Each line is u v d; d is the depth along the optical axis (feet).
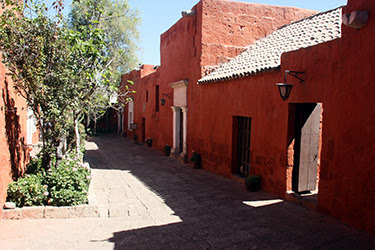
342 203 16.30
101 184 28.89
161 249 14.06
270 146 23.11
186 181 29.96
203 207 20.74
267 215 18.20
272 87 22.82
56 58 20.92
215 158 33.14
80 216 18.62
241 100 27.45
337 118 16.57
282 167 21.65
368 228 14.73
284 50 27.09
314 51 18.48
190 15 37.88
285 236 14.93
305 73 19.19
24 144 24.23
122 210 20.29
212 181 29.17
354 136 15.47
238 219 17.87
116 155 52.08
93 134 91.45
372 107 14.49
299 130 21.18
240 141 29.22
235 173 29.84
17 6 20.06
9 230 16.05
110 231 16.33
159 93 56.34
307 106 21.24
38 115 22.50
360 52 15.15
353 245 13.53
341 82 16.31
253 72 24.80
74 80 22.38
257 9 37.86
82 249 13.99
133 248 14.16
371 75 14.55
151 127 63.87
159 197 23.95
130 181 30.55
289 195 20.88
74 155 29.04
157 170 37.09
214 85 32.91
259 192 23.57
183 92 41.96
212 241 14.82
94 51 25.09
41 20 20.20
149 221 18.02
